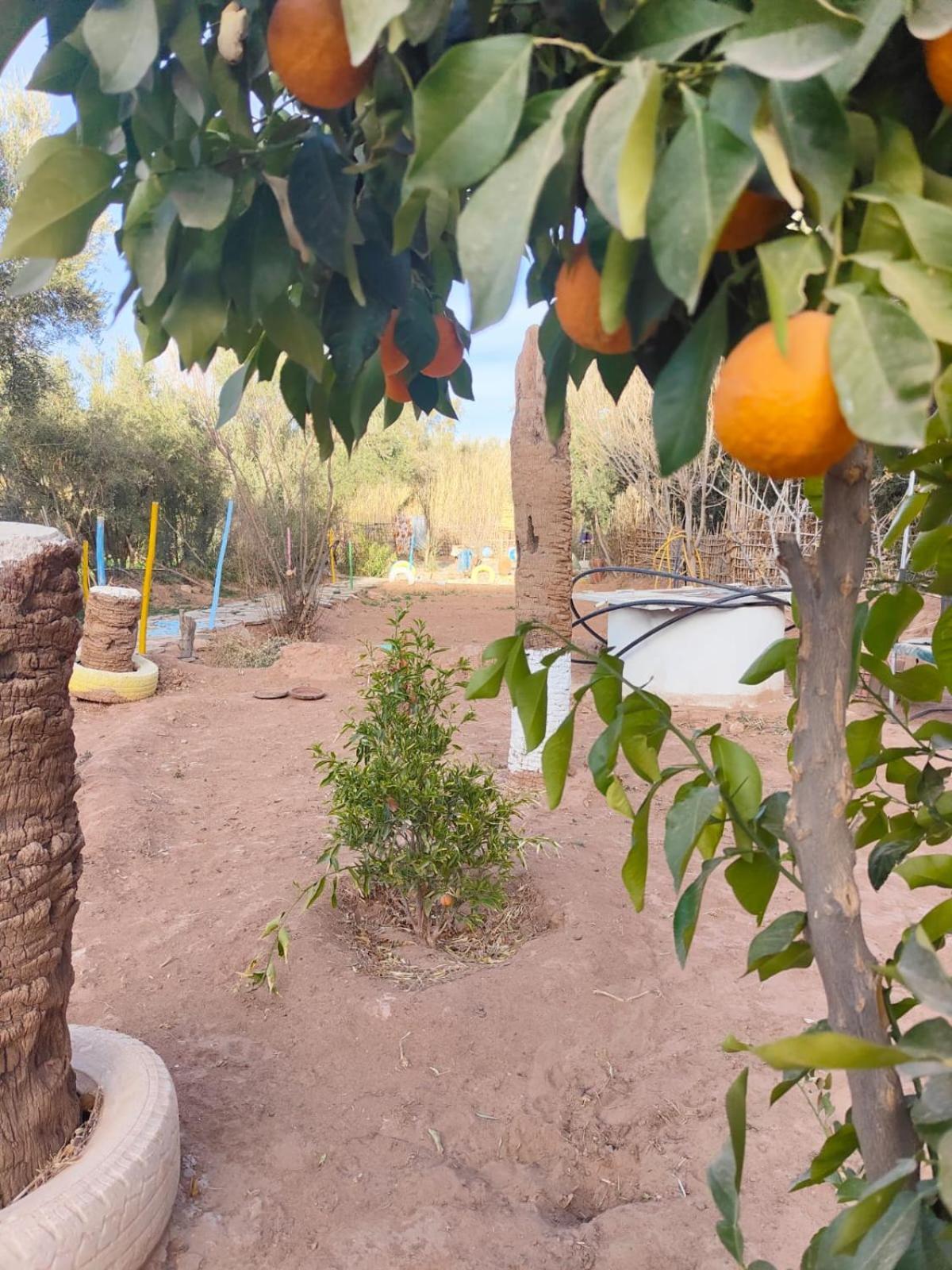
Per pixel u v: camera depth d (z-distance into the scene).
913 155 0.67
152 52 0.73
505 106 0.62
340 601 19.06
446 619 17.02
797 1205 2.32
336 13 0.73
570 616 5.72
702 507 15.74
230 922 3.86
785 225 0.71
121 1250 1.88
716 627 8.13
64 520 17.31
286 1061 2.98
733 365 0.63
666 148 0.65
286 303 0.92
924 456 1.11
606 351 0.78
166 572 20.98
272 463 16.20
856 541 0.81
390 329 1.10
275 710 8.70
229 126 0.84
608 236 0.68
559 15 0.73
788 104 0.61
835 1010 0.81
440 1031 3.07
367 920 4.01
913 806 1.25
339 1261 2.18
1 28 0.84
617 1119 2.71
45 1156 2.00
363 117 0.82
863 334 0.57
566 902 4.00
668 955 3.63
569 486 5.58
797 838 0.84
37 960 1.94
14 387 15.79
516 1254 2.20
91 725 8.01
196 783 6.21
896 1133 0.82
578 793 5.65
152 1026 3.18
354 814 3.67
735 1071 2.89
